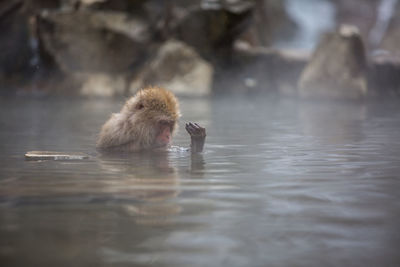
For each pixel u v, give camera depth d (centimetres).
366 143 1753
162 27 5438
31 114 3073
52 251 603
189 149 1594
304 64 5412
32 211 781
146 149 1582
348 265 571
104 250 608
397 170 1195
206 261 579
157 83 5134
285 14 8381
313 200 875
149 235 668
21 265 555
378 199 886
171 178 1076
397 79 5078
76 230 682
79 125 2447
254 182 1038
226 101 4409
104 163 1297
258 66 5531
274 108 3650
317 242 648
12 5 5347
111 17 5272
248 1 5659
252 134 2069
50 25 5169
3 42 5416
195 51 5406
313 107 3766
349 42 4734
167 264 569
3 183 1002
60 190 939
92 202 841
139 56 5353
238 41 6053
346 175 1127
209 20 5353
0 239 642
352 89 4656
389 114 3127
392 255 603
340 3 8488
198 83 5138
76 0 5459
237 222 734
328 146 1675
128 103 1619
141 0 5491
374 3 8075
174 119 1603
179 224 720
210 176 1105
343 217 766
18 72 5416
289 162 1326
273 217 764
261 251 614
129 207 809
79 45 5197
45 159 1376
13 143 1766
